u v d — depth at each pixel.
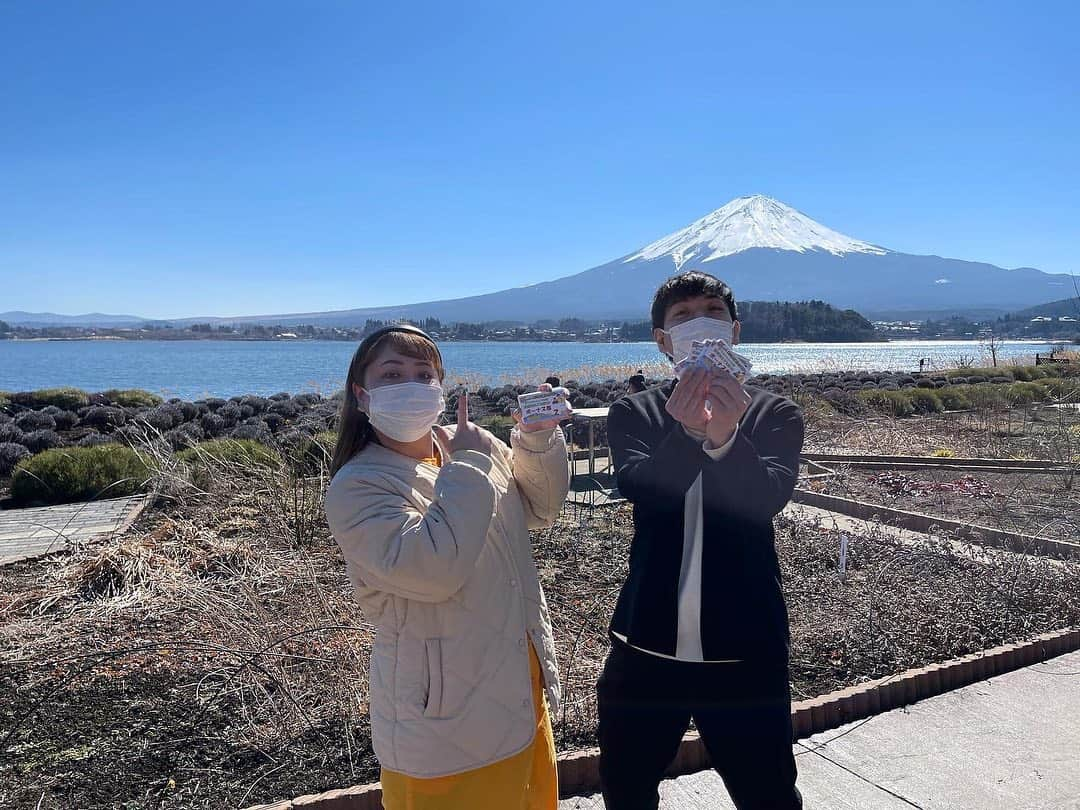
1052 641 4.51
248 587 5.13
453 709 1.98
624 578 5.86
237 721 3.66
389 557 1.91
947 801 3.09
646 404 2.39
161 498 8.83
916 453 12.38
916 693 4.01
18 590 5.72
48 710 3.82
